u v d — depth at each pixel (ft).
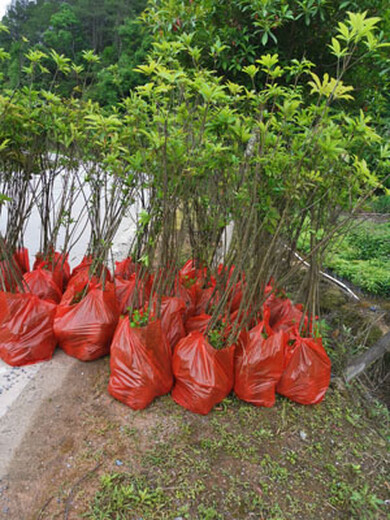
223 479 6.38
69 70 9.26
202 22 10.27
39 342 8.41
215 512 5.79
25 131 8.97
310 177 6.64
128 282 10.52
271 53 10.75
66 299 9.55
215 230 9.00
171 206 7.58
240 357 7.92
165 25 10.23
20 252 11.12
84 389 7.99
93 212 10.52
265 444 7.20
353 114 11.88
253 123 7.32
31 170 9.84
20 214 10.38
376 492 6.77
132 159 7.25
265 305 9.23
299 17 9.94
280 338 7.79
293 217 7.84
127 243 16.66
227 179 7.20
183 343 7.80
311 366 8.08
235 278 7.50
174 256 8.84
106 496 5.83
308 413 8.13
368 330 11.27
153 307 8.23
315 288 8.50
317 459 7.16
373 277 15.60
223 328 8.06
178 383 7.75
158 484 6.13
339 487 6.69
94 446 6.68
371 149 8.50
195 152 6.61
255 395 7.82
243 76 11.66
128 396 7.46
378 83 11.59
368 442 7.89
